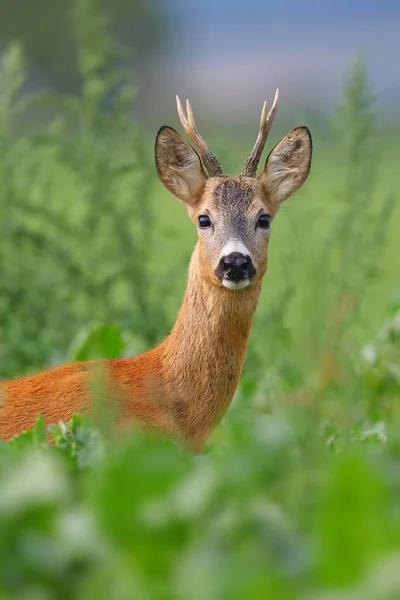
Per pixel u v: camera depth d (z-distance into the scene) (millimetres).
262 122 12562
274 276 23219
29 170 15844
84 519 5793
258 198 12094
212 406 11172
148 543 5629
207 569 5375
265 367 14641
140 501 5812
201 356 11117
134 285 15672
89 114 15617
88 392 10586
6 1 49312
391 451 7656
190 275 11633
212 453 8539
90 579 5430
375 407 13477
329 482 5941
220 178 12312
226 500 5957
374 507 5641
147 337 15398
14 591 5457
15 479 5969
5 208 15305
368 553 5418
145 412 10820
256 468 6449
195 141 12430
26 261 15438
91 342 13617
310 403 9469
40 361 14805
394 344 13906
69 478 6887
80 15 15930
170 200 28734
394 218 31375
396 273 24984
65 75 49219
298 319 16922
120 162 15820
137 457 5922
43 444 8273
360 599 5137
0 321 15156
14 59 15648
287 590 5238
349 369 13750
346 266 15250
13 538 5660
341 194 15750
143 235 15930
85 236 15648
